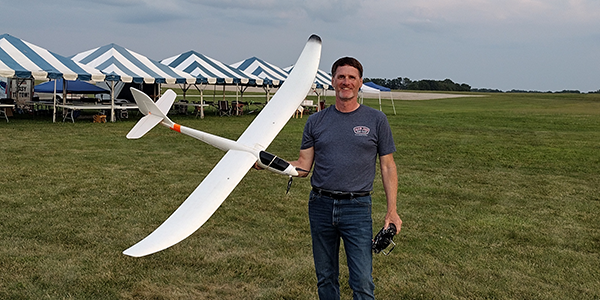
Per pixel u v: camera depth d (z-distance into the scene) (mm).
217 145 3619
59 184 6668
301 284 3760
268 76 25500
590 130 17641
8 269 3832
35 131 12570
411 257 4375
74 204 5711
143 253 2295
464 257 4410
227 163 3199
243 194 6441
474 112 28688
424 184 7551
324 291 2889
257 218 5414
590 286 3852
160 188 6688
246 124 17344
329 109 2855
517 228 5332
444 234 5055
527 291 3734
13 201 5727
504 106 38750
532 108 35719
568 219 5770
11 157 8555
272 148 11125
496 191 7211
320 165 2775
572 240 4973
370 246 2738
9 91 18141
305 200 6246
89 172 7535
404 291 3688
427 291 3701
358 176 2701
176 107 22547
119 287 3604
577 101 49750
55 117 15711
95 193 6266
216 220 5289
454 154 10914
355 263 2695
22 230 4730
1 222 4945
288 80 4094
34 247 4309
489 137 14672
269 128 3539
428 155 10672
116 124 15375
